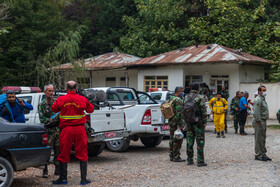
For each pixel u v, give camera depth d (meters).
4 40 28.80
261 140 8.54
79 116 6.37
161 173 7.27
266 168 7.66
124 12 36.66
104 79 27.45
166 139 13.24
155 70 23.72
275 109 19.95
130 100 11.20
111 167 7.96
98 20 37.47
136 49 30.11
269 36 26.31
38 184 6.44
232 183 6.36
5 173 5.66
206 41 28.86
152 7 30.59
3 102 6.81
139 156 9.45
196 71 22.75
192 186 6.18
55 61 20.47
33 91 11.52
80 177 7.00
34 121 9.37
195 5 30.20
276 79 22.92
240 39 26.39
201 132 7.93
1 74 27.89
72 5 38.88
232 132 14.96
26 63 27.53
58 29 32.72
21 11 29.64
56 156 7.10
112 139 8.72
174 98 8.62
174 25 29.98
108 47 36.44
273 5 31.09
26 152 5.88
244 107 13.87
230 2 27.03
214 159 8.81
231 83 21.45
